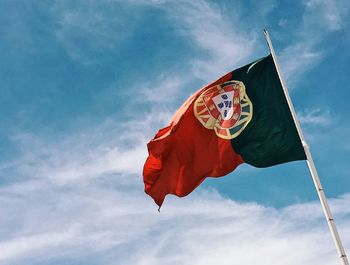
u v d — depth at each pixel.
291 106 16.22
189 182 17.30
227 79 17.80
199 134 17.45
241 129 16.97
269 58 17.72
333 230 14.26
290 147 16.14
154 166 17.83
